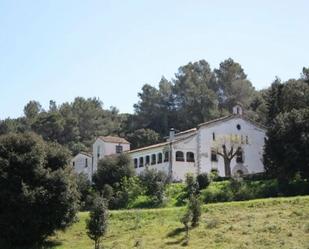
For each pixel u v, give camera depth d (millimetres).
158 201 70875
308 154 69000
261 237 43812
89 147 151375
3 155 52688
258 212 51562
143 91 160000
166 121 151125
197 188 70625
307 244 41125
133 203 73125
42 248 50188
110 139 110875
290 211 50375
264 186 69438
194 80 155875
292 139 71750
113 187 79750
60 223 51531
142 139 136750
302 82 100562
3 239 51344
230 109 150250
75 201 53062
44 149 54281
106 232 47781
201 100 145250
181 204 69562
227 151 95000
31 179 52094
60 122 153375
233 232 46125
